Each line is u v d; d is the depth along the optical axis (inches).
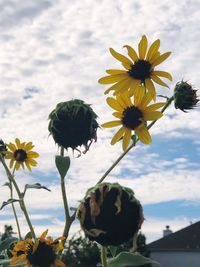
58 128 27.1
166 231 408.5
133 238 20.3
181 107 28.8
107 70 29.2
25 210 31.1
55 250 29.4
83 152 27.3
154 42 29.3
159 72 29.2
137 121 28.4
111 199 20.3
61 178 26.1
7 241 32.0
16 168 50.9
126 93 28.8
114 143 28.8
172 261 368.8
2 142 49.9
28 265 29.4
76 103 27.4
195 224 398.6
